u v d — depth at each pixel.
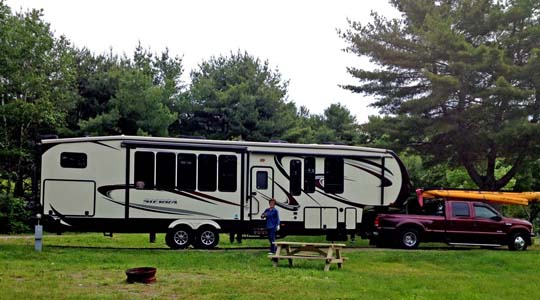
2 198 26.88
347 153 20.03
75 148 17.67
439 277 14.30
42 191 17.44
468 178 34.44
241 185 18.89
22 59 25.77
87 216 17.64
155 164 18.19
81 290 10.92
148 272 11.91
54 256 15.95
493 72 24.92
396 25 27.20
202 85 41.16
